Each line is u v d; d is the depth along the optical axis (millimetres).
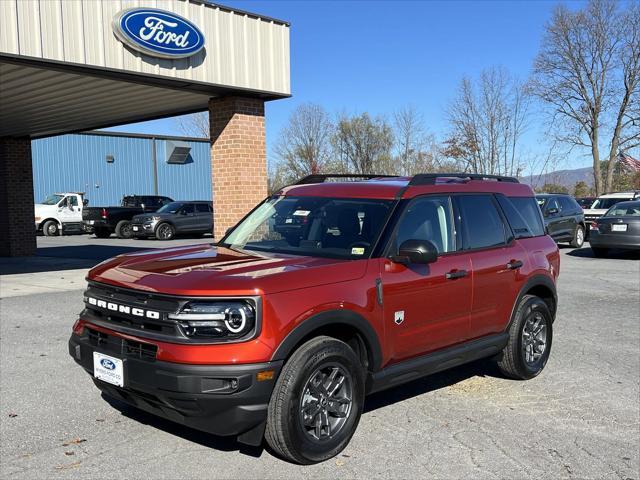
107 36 9992
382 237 4531
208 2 11250
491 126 28828
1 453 4086
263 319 3668
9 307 9180
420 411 4996
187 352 3580
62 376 5773
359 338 4301
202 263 4250
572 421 4805
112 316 4082
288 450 3826
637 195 21766
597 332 7773
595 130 43156
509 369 5734
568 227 19156
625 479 3832
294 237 4953
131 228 26375
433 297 4750
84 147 33094
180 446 4230
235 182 12500
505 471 3920
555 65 43125
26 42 9086
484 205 5617
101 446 4211
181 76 10969
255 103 12711
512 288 5602
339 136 46906
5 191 17578
